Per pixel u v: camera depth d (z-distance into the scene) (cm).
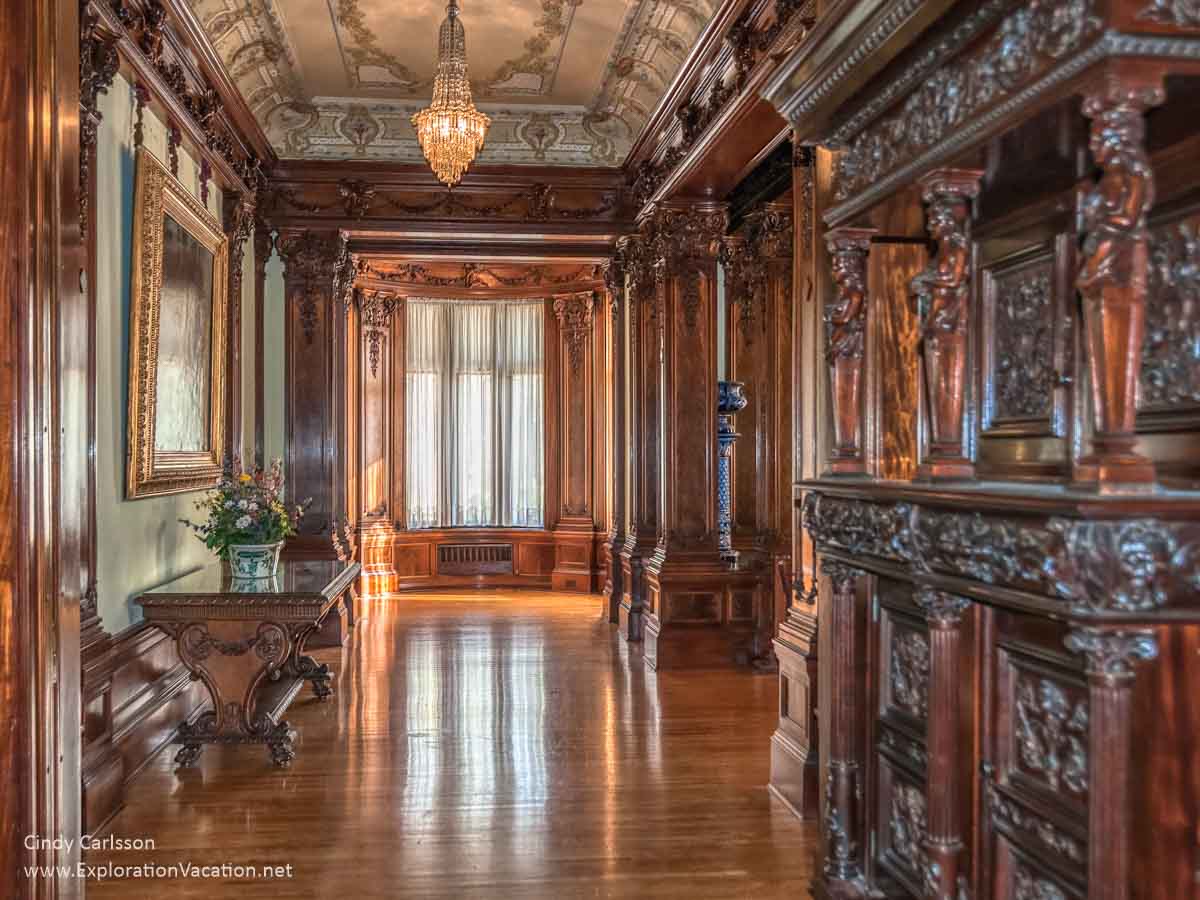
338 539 933
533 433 1302
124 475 527
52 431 229
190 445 650
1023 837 258
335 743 584
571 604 1154
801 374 479
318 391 905
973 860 280
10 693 222
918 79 261
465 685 736
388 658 837
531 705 677
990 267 319
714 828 450
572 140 916
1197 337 251
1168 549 195
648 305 919
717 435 820
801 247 470
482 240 960
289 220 897
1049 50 207
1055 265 284
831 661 340
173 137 604
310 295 904
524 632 962
